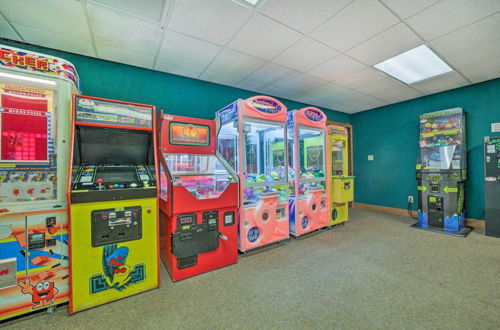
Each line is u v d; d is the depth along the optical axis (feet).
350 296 6.04
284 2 5.95
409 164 15.15
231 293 6.23
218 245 7.69
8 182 5.02
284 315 5.31
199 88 11.25
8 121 5.06
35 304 5.22
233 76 10.87
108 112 6.09
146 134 6.86
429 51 8.64
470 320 5.05
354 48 8.37
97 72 8.84
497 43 8.05
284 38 7.68
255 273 7.38
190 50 8.34
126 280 6.01
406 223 13.43
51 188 5.41
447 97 13.23
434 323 4.98
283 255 8.82
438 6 6.15
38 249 5.23
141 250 6.20
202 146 9.24
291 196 11.01
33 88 5.31
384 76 11.08
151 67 9.71
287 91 13.25
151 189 6.23
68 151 5.65
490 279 6.81
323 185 12.22
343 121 18.56
